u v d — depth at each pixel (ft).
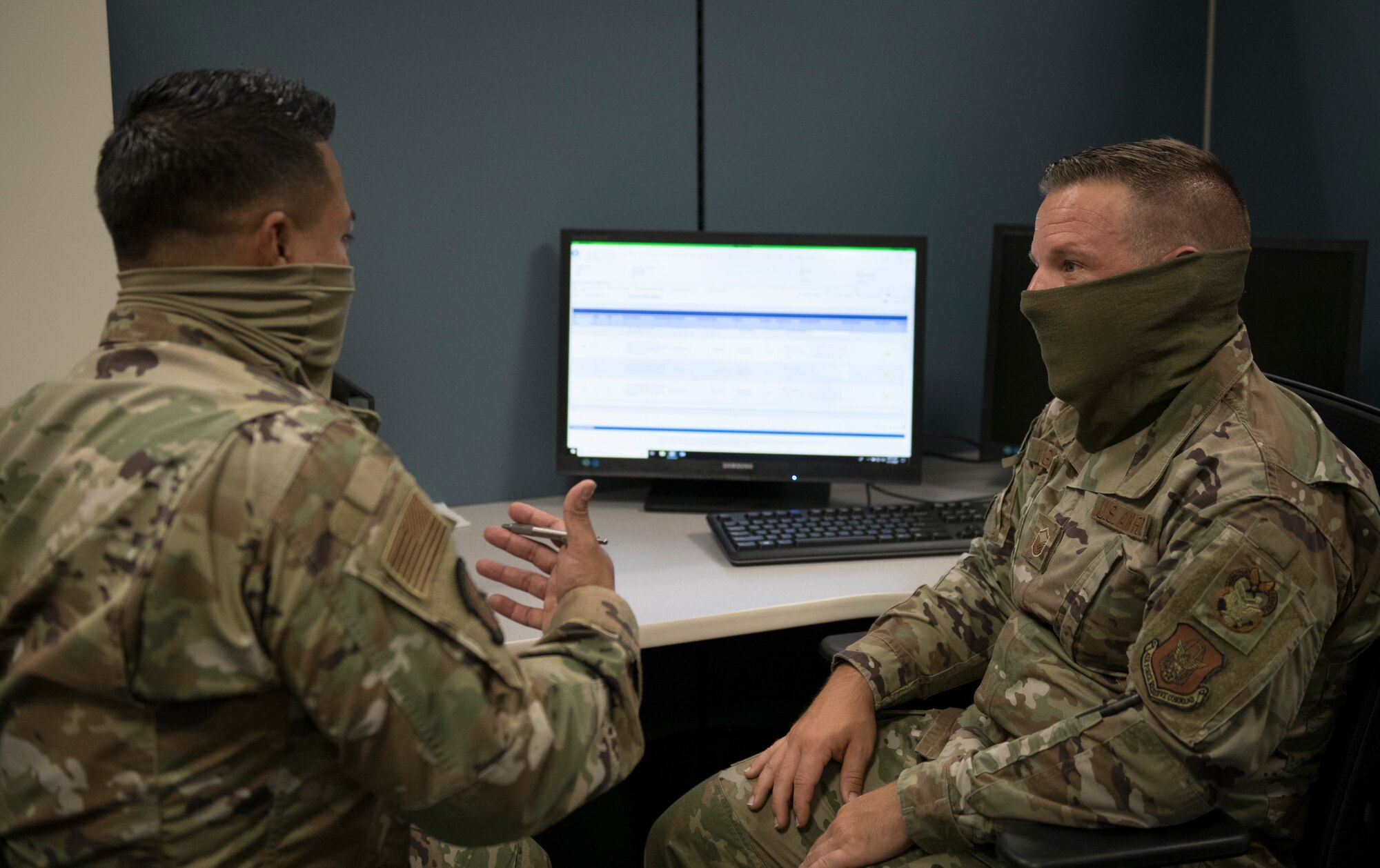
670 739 6.61
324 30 5.12
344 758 2.37
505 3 5.43
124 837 2.33
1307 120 6.25
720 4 5.84
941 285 6.60
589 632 2.85
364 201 5.33
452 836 2.52
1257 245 5.61
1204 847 3.10
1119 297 3.48
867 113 6.23
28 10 4.01
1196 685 3.09
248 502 2.24
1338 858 3.40
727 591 4.42
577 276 5.58
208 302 2.54
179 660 2.23
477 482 5.84
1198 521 3.24
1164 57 6.83
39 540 2.34
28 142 4.08
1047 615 3.69
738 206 6.09
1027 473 4.19
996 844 3.16
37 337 4.21
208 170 2.48
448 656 2.36
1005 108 6.52
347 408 2.64
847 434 5.67
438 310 5.58
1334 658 3.31
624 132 5.77
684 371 5.64
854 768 3.95
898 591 4.43
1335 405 3.84
